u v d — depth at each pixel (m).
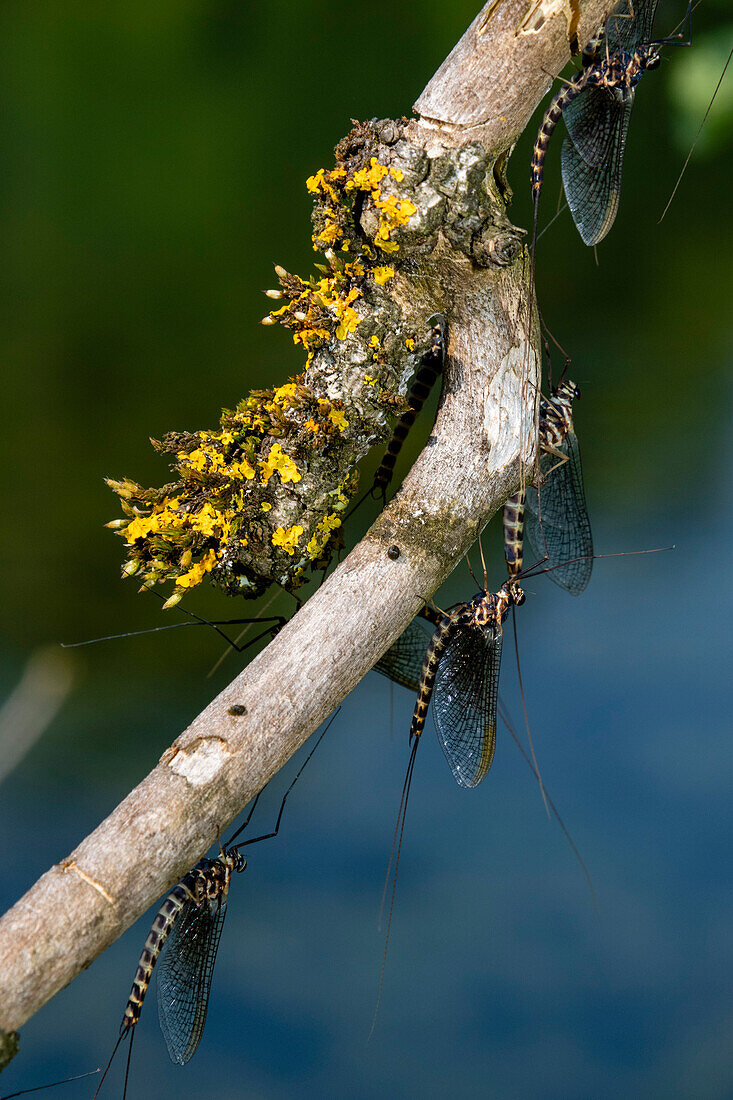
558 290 2.40
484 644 0.83
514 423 0.82
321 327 0.82
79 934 0.80
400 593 0.81
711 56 0.99
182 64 2.24
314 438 0.82
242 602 1.75
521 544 0.83
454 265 0.82
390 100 2.28
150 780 0.81
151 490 0.82
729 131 1.01
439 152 0.81
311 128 2.27
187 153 2.22
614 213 0.82
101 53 2.20
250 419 0.82
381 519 0.81
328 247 0.82
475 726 0.83
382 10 2.27
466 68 0.81
